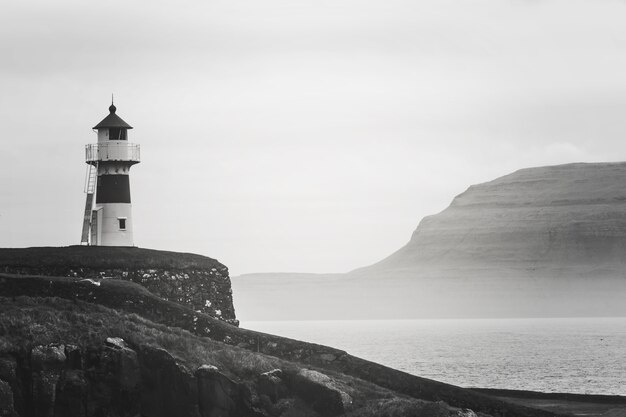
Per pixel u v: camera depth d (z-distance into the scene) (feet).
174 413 201.36
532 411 213.87
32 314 212.23
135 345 206.39
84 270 263.08
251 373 206.80
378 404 200.13
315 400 202.80
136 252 281.33
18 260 261.65
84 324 211.61
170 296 269.85
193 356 208.54
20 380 195.00
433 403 196.34
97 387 198.08
